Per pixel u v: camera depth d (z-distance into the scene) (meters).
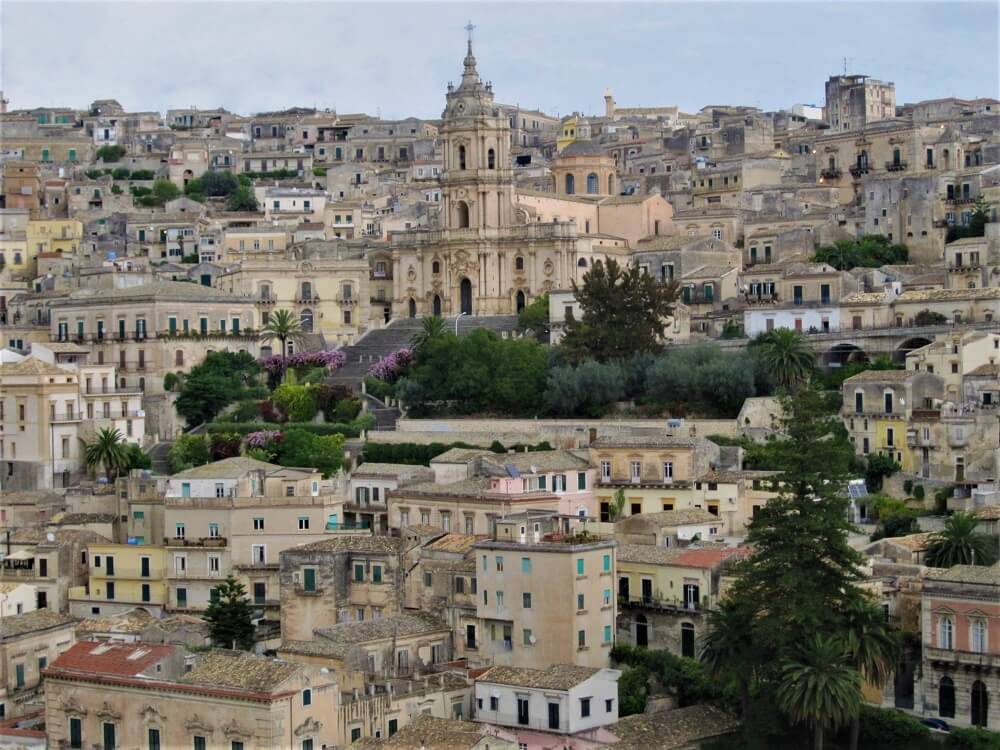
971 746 185.25
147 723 177.00
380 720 182.00
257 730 170.62
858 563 196.62
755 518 198.62
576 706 184.50
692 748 187.25
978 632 192.88
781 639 188.75
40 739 183.12
